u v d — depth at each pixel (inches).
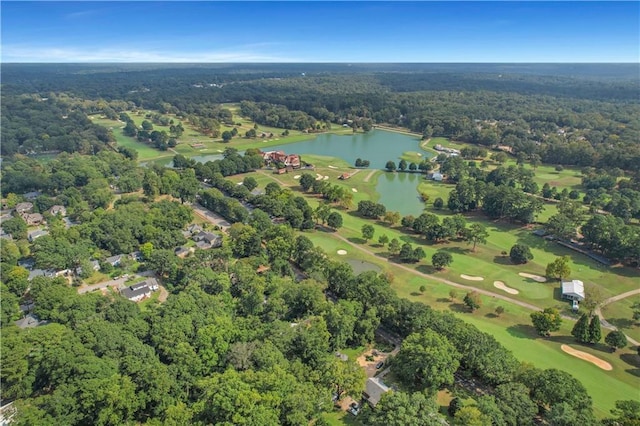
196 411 2655.0
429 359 3041.3
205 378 2977.4
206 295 4018.2
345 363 3144.7
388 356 3577.8
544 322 3924.7
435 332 3324.3
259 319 3875.5
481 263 5511.8
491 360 3129.9
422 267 5388.8
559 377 2871.6
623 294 4726.9
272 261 5344.5
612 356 3678.6
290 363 3161.9
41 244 5019.7
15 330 3385.8
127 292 4576.8
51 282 4296.3
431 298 4653.1
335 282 4584.2
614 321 4232.3
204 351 3228.3
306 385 2881.4
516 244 5733.3
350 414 3011.8
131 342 3245.6
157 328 3464.6
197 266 4793.3
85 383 2746.1
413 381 3260.3
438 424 2502.5
